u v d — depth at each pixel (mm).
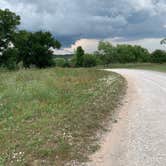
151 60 106562
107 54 112312
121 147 7965
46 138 8422
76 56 104062
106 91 18531
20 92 14922
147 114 11969
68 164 6887
